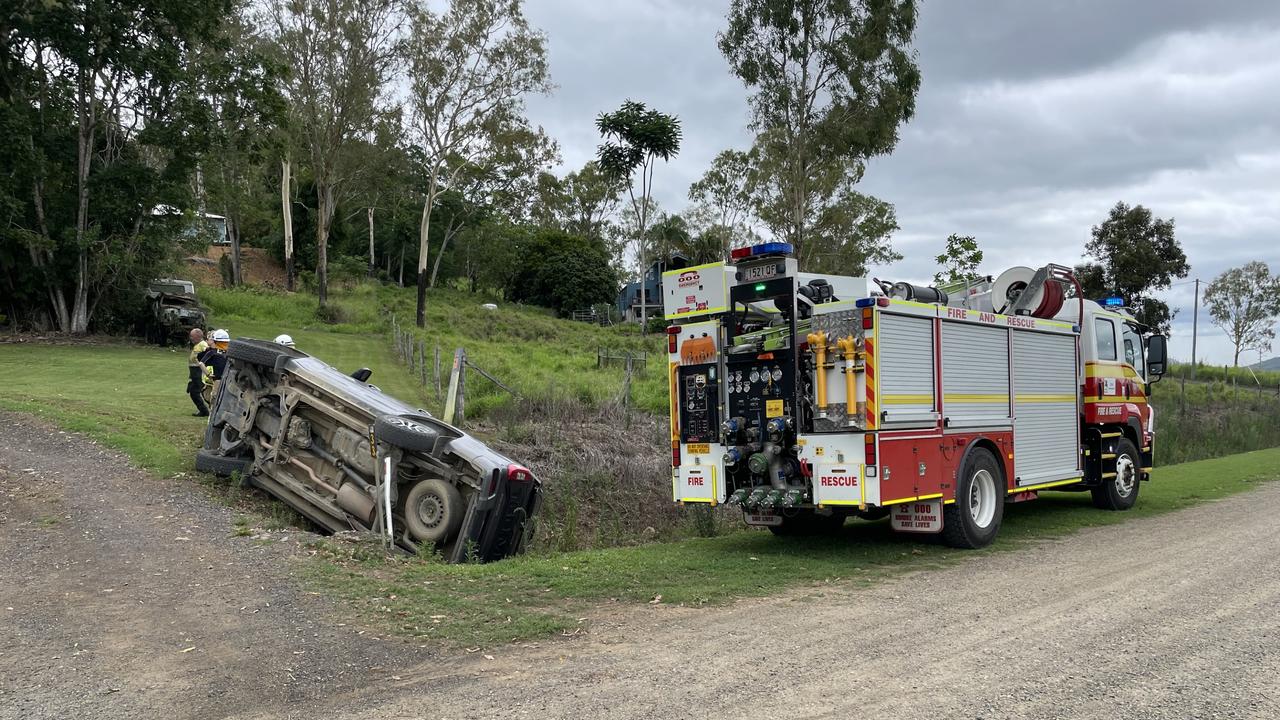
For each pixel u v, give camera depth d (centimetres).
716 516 1298
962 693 458
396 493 960
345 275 6378
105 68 2956
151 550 799
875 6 3275
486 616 624
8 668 508
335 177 4838
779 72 3381
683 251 6788
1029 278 1116
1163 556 846
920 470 870
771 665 513
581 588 714
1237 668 490
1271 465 1839
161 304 3092
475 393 1923
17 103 2748
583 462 1445
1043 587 724
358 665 515
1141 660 509
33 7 2675
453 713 437
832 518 1077
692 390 967
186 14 2945
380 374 2369
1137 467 1262
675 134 5175
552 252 7812
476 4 4325
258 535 867
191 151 3055
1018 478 1018
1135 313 1352
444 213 7169
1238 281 6612
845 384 843
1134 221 4853
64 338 2891
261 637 566
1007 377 1012
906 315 868
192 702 456
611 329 6159
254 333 3728
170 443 1285
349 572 744
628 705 445
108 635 570
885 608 659
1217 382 4553
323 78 4372
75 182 3016
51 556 776
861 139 3300
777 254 892
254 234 6531
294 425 1050
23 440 1212
